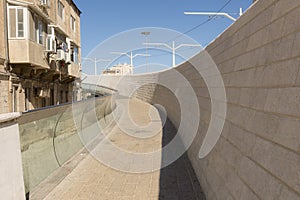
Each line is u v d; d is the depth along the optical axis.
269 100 2.64
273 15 2.75
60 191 5.15
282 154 2.22
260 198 2.51
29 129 5.10
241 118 3.48
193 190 5.18
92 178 5.92
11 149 3.91
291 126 2.15
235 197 3.21
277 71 2.54
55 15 16.00
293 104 2.16
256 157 2.76
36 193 4.96
